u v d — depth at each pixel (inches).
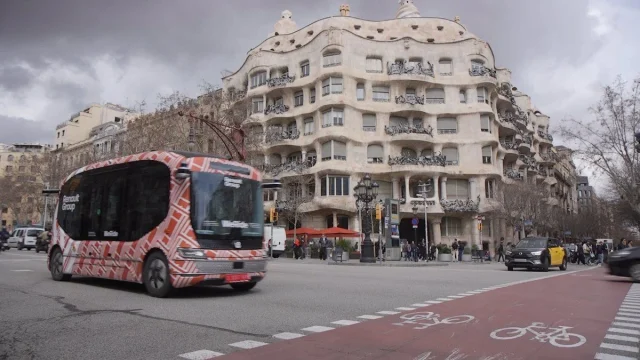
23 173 2549.2
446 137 1707.7
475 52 1760.6
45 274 567.8
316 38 1710.1
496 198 1678.2
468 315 301.1
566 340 229.0
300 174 1622.8
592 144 1322.6
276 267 845.8
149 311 313.3
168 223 383.9
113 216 438.6
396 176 1631.4
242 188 423.2
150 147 1357.0
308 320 282.8
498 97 1872.5
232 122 1395.2
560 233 2340.1
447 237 1679.4
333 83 1630.2
